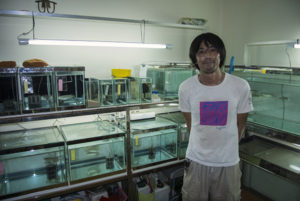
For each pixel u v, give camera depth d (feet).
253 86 6.78
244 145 7.45
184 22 7.39
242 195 7.67
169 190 7.16
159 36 7.91
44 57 6.34
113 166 6.44
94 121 7.17
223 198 4.59
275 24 7.07
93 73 7.02
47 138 5.75
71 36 6.58
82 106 5.53
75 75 5.38
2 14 5.24
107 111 5.72
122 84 6.13
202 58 4.04
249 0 7.86
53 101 5.28
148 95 6.48
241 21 8.21
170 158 6.91
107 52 7.13
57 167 5.66
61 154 5.57
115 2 7.02
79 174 6.03
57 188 5.53
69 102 5.45
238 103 4.36
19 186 5.40
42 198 5.34
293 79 5.69
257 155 6.62
